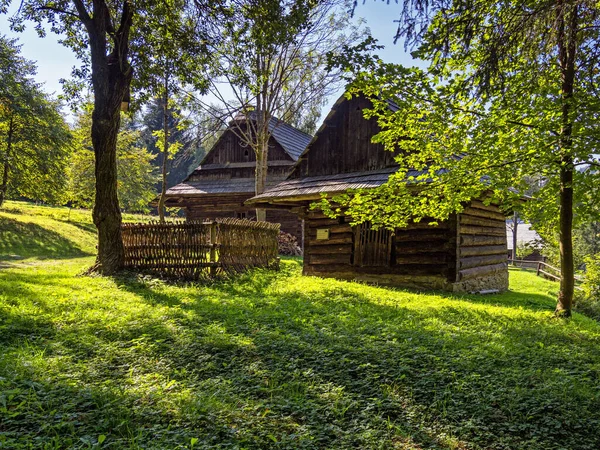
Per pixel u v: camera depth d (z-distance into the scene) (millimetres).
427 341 6129
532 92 6887
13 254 19391
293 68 20984
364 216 8523
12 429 3354
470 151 7449
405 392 4555
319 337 6215
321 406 4176
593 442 3730
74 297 8219
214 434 3523
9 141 28344
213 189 26594
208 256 13016
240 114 27562
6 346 5324
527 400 4355
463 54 6164
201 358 5277
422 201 8109
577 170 7469
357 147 14555
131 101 13992
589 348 6285
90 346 5445
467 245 13000
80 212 38656
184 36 12383
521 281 19609
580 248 34031
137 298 8781
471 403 4336
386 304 9086
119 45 11875
